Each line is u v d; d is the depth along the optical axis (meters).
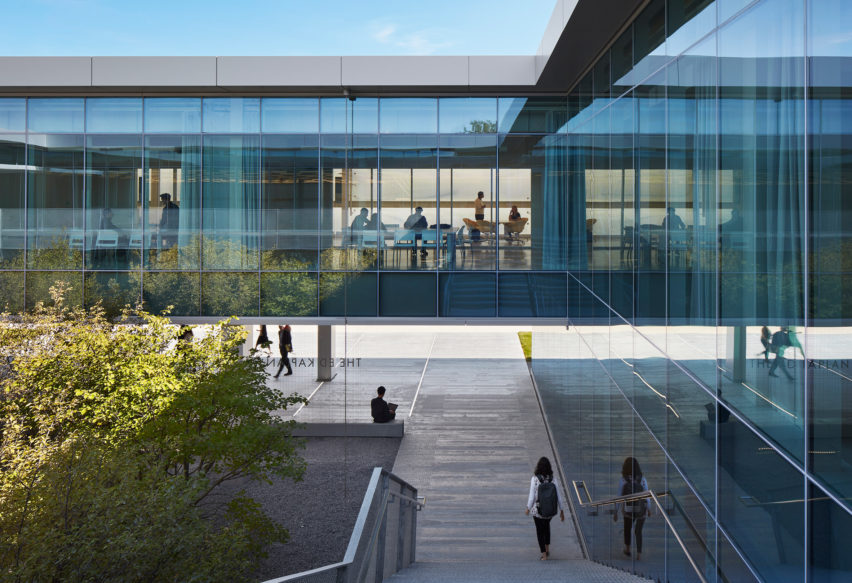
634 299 10.16
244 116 16.06
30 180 16.20
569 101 15.63
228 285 16.11
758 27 5.66
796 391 4.92
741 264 6.05
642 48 9.79
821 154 4.53
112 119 16.16
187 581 7.13
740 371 6.06
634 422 10.03
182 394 10.42
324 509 12.87
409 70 15.14
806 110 4.75
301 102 16.05
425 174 16.00
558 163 15.94
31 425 10.02
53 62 15.10
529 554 10.90
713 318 6.79
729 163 6.36
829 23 4.40
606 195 12.15
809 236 4.71
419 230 16.03
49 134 16.19
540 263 15.98
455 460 15.48
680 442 7.84
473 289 16.03
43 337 12.05
